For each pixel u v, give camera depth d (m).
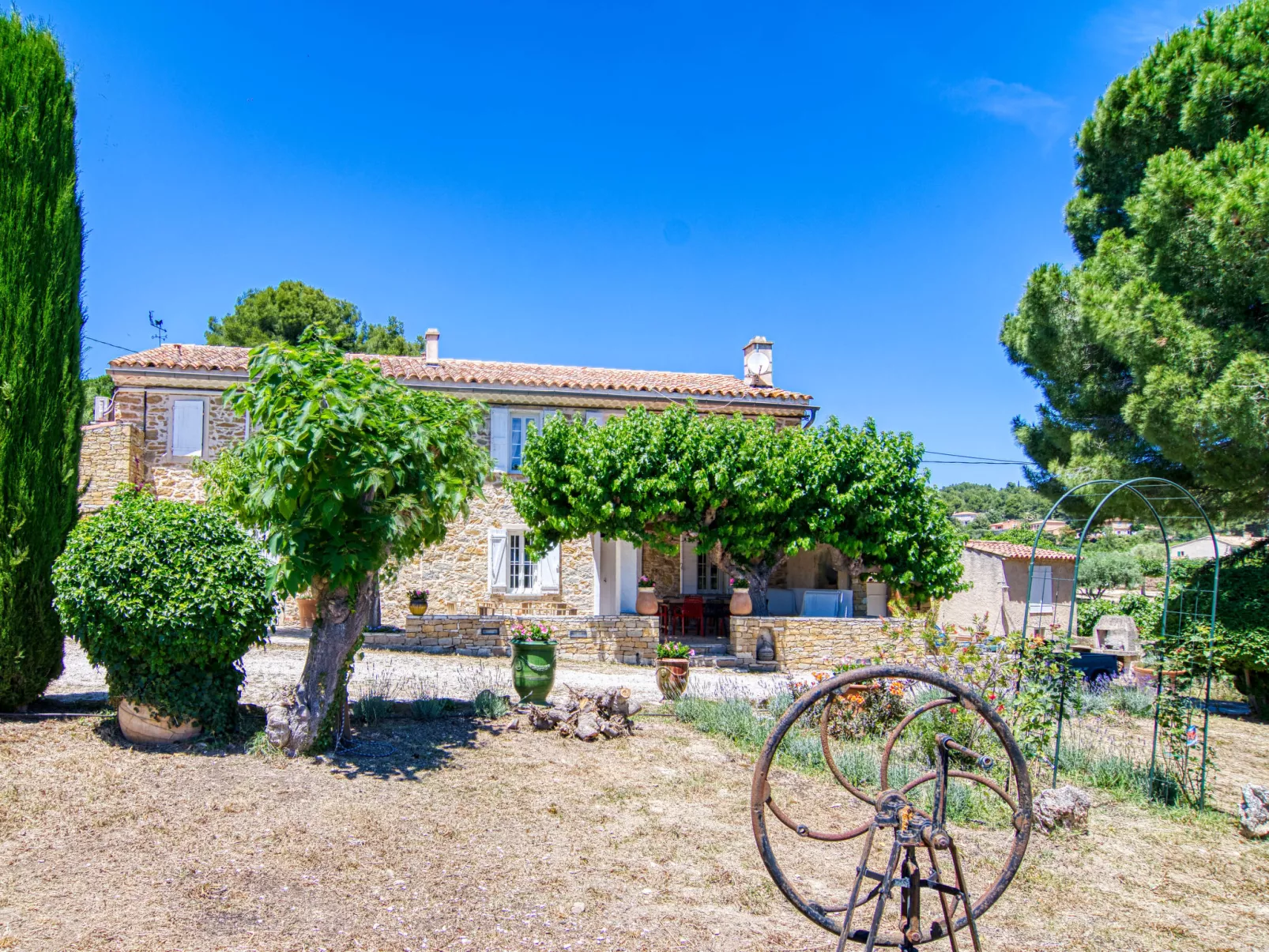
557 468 16.16
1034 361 15.38
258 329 32.56
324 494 6.88
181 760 6.72
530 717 8.75
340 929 4.29
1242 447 11.62
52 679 8.03
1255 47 12.70
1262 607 12.10
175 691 7.00
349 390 7.18
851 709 9.18
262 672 10.90
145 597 6.64
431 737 8.16
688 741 8.89
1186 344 11.75
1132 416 12.46
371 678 11.26
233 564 7.08
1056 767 7.64
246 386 7.27
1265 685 12.32
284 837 5.45
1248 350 11.39
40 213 7.85
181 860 5.00
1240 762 9.60
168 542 6.89
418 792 6.56
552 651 9.88
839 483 16.88
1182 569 17.70
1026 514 60.91
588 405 19.27
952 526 17.78
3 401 7.48
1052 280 14.47
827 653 16.84
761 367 22.03
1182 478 14.18
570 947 4.26
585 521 16.22
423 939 4.24
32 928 4.03
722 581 21.59
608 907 4.79
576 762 7.76
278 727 7.00
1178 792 7.88
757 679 14.54
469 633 15.59
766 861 3.46
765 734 9.04
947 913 3.42
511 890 4.93
